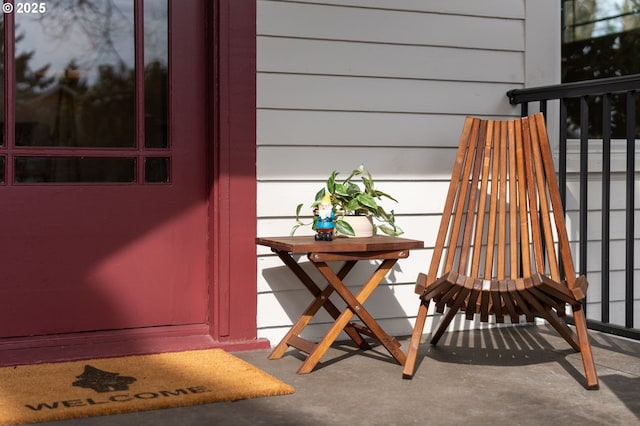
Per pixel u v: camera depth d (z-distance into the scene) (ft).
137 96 11.21
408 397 9.09
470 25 12.76
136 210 11.23
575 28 14.25
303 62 11.71
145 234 11.29
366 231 11.03
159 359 10.49
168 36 11.37
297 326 10.86
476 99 12.85
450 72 12.66
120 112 11.18
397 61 12.29
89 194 10.97
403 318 12.55
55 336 10.86
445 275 9.73
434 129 12.57
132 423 8.05
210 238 11.53
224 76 11.20
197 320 11.64
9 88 10.57
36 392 8.93
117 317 11.18
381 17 12.17
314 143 11.82
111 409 8.33
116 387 9.15
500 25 12.98
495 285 9.49
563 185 12.62
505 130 11.34
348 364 10.58
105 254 11.08
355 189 11.15
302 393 9.20
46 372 9.79
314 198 11.84
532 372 10.25
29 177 10.71
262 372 9.86
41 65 10.77
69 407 8.34
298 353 11.17
